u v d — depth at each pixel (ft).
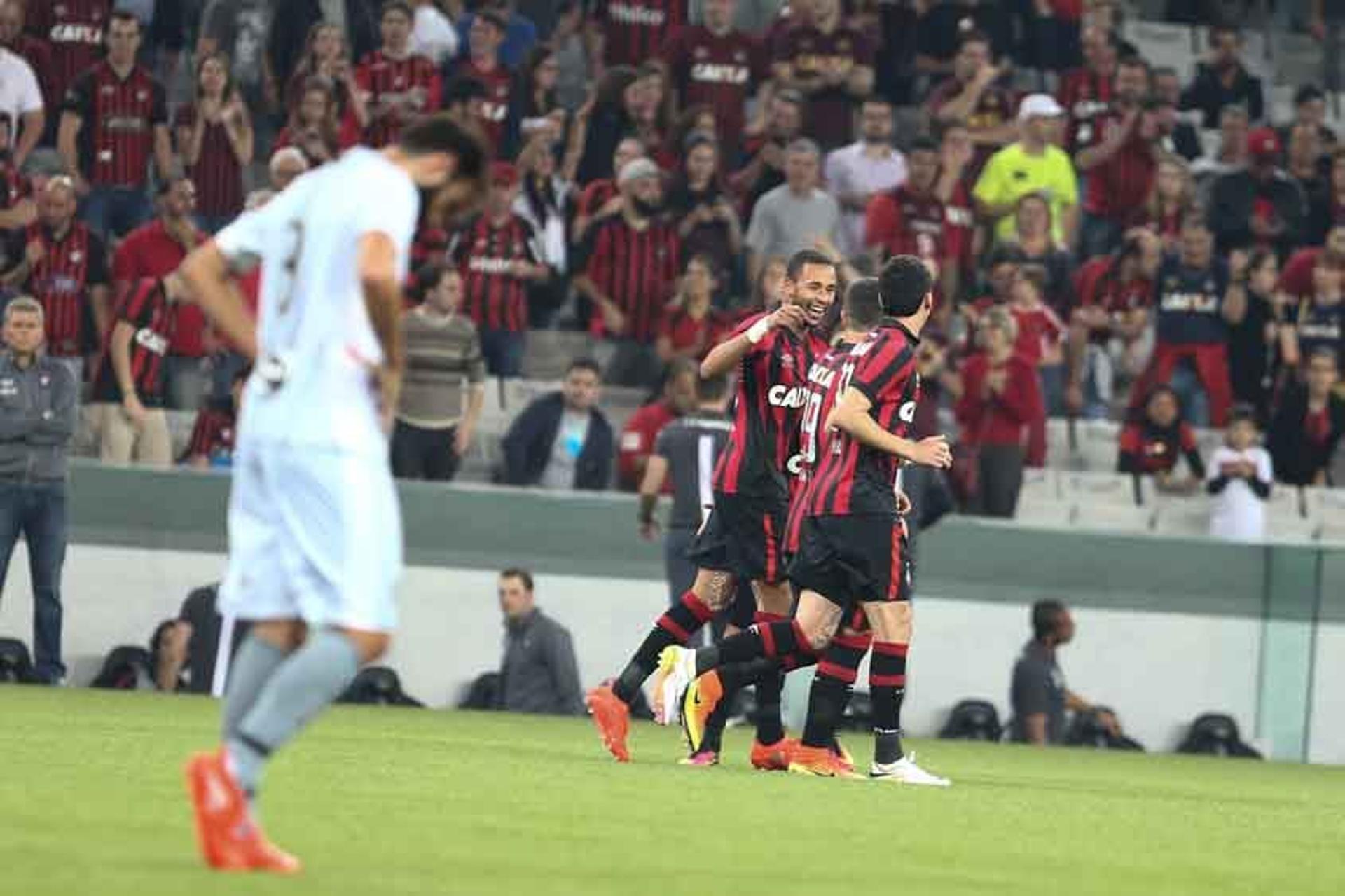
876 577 116.88
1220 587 201.57
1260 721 201.57
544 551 193.47
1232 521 228.43
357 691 189.57
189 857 65.67
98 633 188.34
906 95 277.44
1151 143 260.01
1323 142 269.03
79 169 231.71
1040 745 196.03
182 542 189.57
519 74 242.37
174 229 214.48
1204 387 241.55
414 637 191.01
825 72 259.39
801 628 118.52
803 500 118.11
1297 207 261.65
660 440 165.17
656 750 140.56
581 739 147.64
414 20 251.39
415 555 191.11
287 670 64.28
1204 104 283.59
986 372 220.23
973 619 198.39
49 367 180.24
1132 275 245.65
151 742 119.24
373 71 238.48
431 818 83.15
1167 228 256.32
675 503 162.81
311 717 64.85
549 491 193.77
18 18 241.35
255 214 67.41
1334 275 241.76
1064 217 252.62
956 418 222.69
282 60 247.50
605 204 238.48
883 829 89.45
